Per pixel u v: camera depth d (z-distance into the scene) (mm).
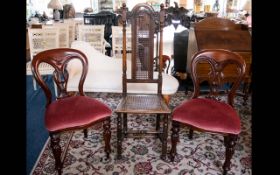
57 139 1588
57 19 5426
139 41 1961
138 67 2014
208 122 1578
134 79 2031
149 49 1979
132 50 1977
